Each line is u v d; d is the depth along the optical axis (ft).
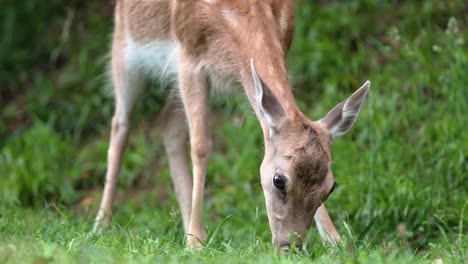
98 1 59.16
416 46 47.60
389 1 54.49
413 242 35.99
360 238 33.68
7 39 57.77
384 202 37.99
